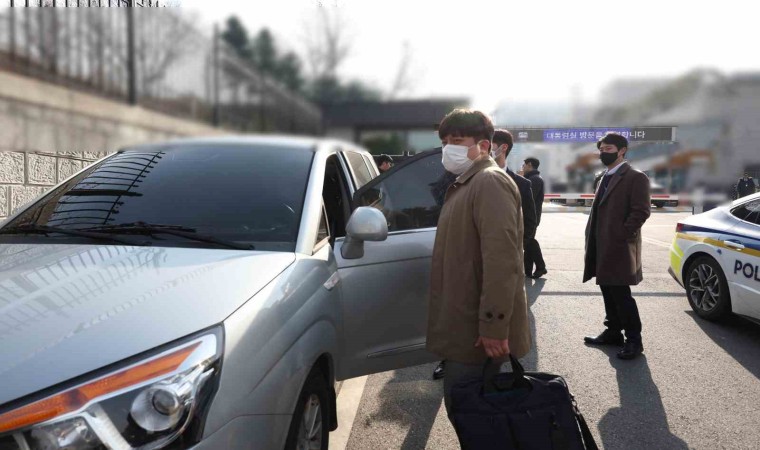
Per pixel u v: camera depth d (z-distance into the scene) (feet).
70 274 6.00
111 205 8.15
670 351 14.53
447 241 7.52
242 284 5.98
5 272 6.13
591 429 10.18
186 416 4.63
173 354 4.82
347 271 8.29
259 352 5.50
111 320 5.07
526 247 24.58
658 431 10.12
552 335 15.99
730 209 17.46
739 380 12.56
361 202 8.82
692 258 18.21
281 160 9.18
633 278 13.48
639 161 94.79
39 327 4.94
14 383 4.42
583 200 100.78
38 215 8.09
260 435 5.30
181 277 5.96
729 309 16.55
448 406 7.66
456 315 7.35
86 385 4.47
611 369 13.21
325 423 7.38
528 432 6.31
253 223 7.75
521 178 16.96
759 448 9.57
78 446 4.30
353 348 8.34
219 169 8.93
